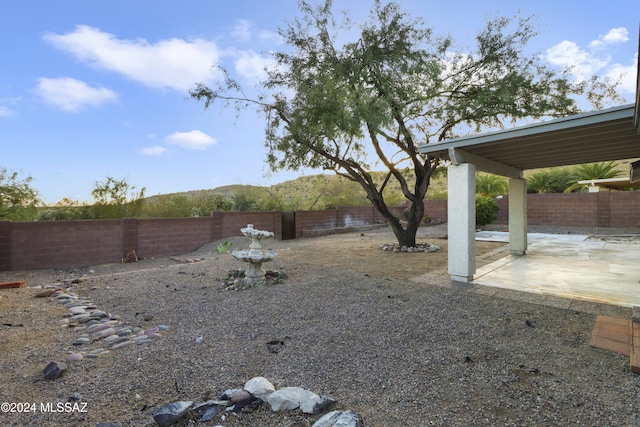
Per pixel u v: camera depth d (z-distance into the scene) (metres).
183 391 2.38
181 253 11.47
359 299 4.59
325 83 7.55
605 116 3.96
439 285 5.34
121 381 2.52
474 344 3.07
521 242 8.38
